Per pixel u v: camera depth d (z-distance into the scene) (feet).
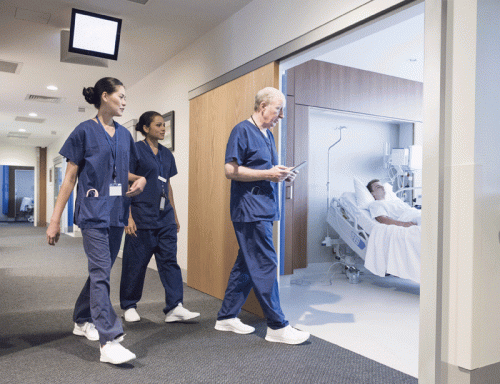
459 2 5.72
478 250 5.59
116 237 7.37
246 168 7.73
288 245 14.05
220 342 7.87
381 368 6.73
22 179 54.54
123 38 13.56
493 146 5.79
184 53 14.47
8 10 11.64
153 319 9.45
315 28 8.42
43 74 17.53
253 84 10.43
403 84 17.74
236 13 11.44
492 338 5.80
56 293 12.09
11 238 29.73
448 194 5.82
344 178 17.46
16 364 6.68
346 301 11.52
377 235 12.94
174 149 15.20
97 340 7.87
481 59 5.58
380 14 7.07
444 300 5.85
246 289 8.64
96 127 7.05
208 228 12.22
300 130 14.90
